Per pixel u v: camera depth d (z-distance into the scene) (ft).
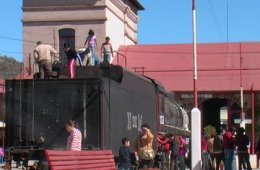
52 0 148.66
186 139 105.60
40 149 53.93
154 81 77.61
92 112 54.65
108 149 55.16
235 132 79.30
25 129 55.77
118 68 59.93
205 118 173.88
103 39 146.00
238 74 149.59
